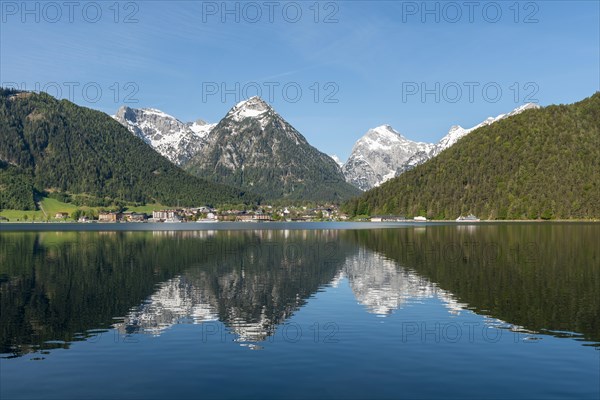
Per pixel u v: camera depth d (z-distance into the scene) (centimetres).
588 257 10469
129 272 8888
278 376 3506
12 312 5506
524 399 3112
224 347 4175
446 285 7162
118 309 5675
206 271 9012
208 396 3175
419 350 4066
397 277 8056
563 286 6919
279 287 7181
